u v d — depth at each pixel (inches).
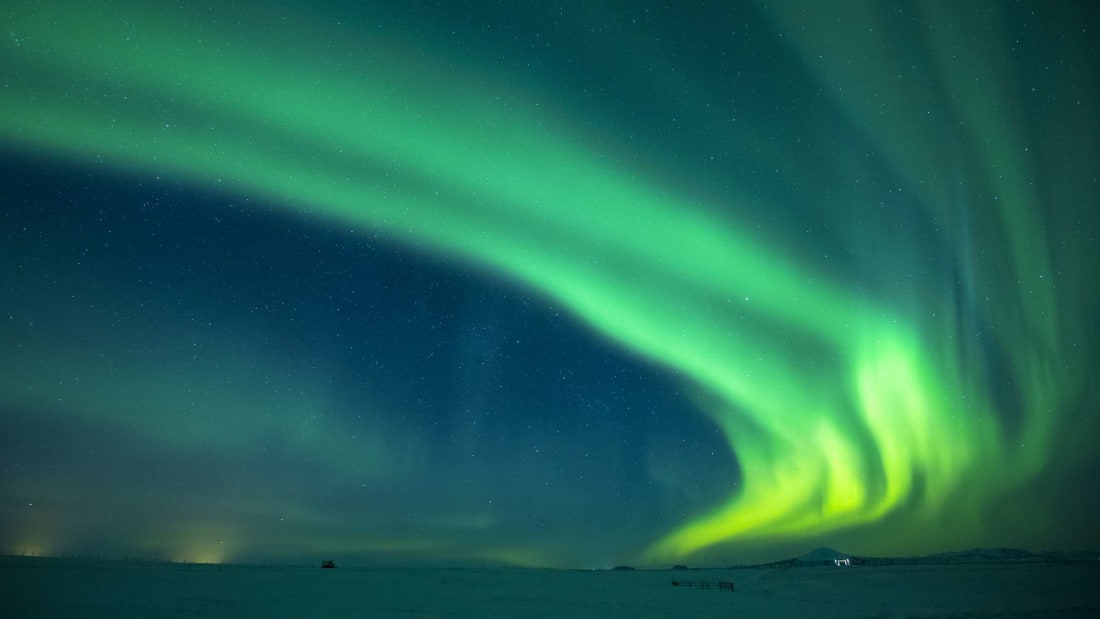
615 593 1903.3
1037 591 1881.2
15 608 1125.1
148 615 1104.8
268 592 1589.6
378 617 1210.0
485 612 1359.5
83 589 1440.7
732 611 1483.8
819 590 2091.5
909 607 1547.7
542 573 2733.8
